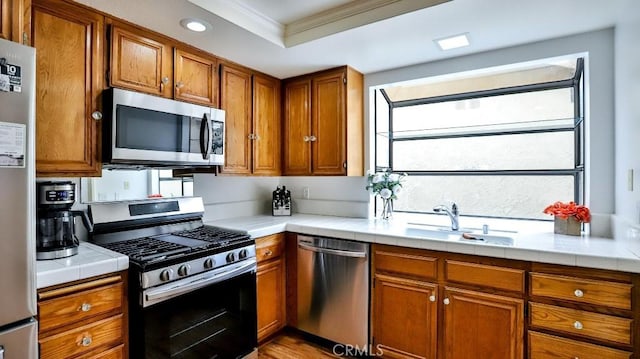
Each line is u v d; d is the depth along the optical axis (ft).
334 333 8.02
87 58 5.74
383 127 10.30
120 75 6.17
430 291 6.73
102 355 5.08
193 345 6.17
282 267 8.74
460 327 6.42
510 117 8.65
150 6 5.71
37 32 5.16
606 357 5.15
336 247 7.93
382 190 9.33
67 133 5.50
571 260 5.34
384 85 9.31
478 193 9.06
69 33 5.51
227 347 6.86
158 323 5.55
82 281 4.88
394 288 7.16
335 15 6.78
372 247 7.47
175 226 7.88
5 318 3.87
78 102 5.63
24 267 4.01
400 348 7.11
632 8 5.54
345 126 8.90
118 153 5.85
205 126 7.30
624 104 6.00
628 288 5.00
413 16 6.07
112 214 6.81
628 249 5.52
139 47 6.47
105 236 6.68
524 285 5.81
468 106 9.17
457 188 9.34
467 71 8.04
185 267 5.97
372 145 9.76
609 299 5.13
